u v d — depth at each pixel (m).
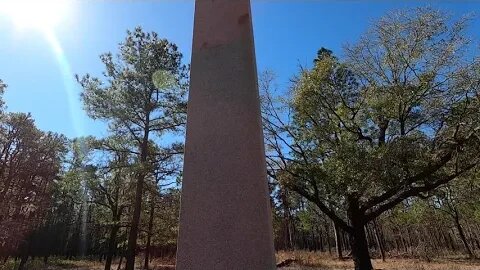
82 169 15.65
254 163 2.57
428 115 12.62
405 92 12.37
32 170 21.89
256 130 2.68
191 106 2.84
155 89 16.20
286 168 14.32
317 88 13.77
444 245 45.44
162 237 22.09
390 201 13.78
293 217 31.77
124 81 16.09
